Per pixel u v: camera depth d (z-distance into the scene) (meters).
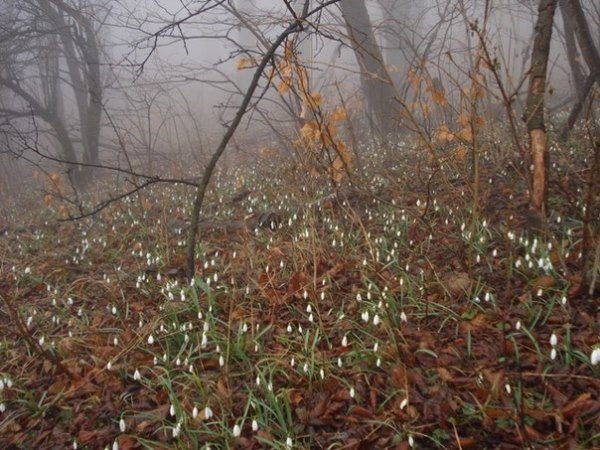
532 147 1.60
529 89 1.59
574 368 1.18
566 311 1.35
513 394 1.13
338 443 1.08
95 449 1.17
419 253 1.81
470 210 1.81
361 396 1.22
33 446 1.22
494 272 1.60
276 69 1.82
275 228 2.30
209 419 1.20
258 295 1.66
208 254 2.17
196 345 1.48
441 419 1.11
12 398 1.38
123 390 1.36
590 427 1.05
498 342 1.30
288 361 1.35
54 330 1.69
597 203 1.66
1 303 1.93
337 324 1.46
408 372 1.24
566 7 2.92
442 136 1.97
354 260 1.82
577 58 3.01
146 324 1.61
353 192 2.33
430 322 1.44
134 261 2.21
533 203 1.64
